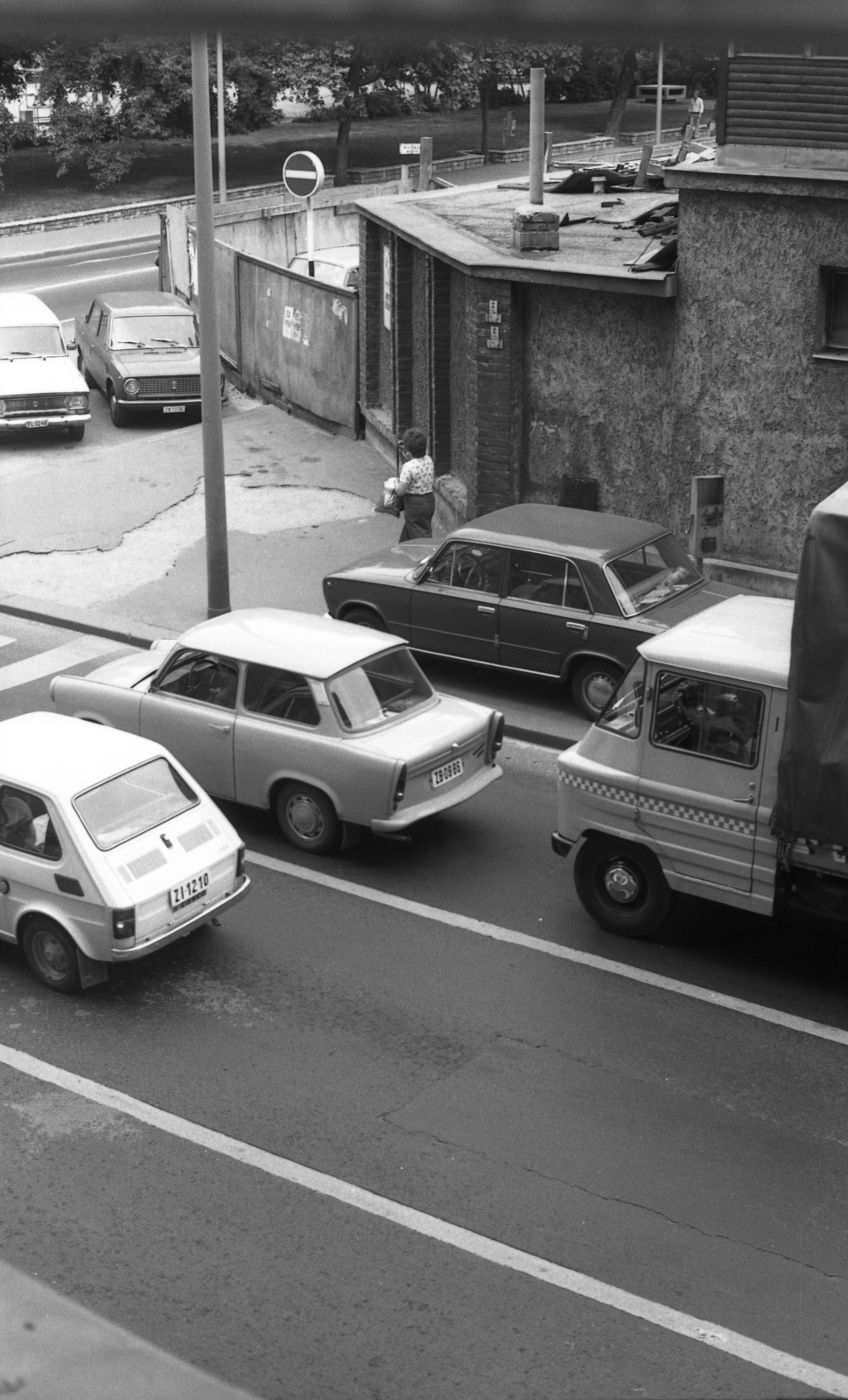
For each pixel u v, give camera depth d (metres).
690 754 9.24
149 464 22.16
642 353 15.80
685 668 9.17
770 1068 8.39
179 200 53.19
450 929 10.09
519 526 13.89
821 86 13.70
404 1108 7.98
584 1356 6.12
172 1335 6.20
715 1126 7.82
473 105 63.59
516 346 16.62
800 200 14.02
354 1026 8.84
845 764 8.27
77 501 20.39
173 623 16.16
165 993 9.25
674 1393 5.90
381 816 10.66
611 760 9.64
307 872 10.95
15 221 48.81
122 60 51.25
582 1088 8.17
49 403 23.28
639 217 19.38
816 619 8.20
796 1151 7.62
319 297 23.84
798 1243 6.89
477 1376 5.99
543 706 14.00
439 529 19.39
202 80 13.85
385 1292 6.52
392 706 11.19
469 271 16.42
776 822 8.70
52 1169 7.44
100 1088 8.18
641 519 16.42
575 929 10.10
